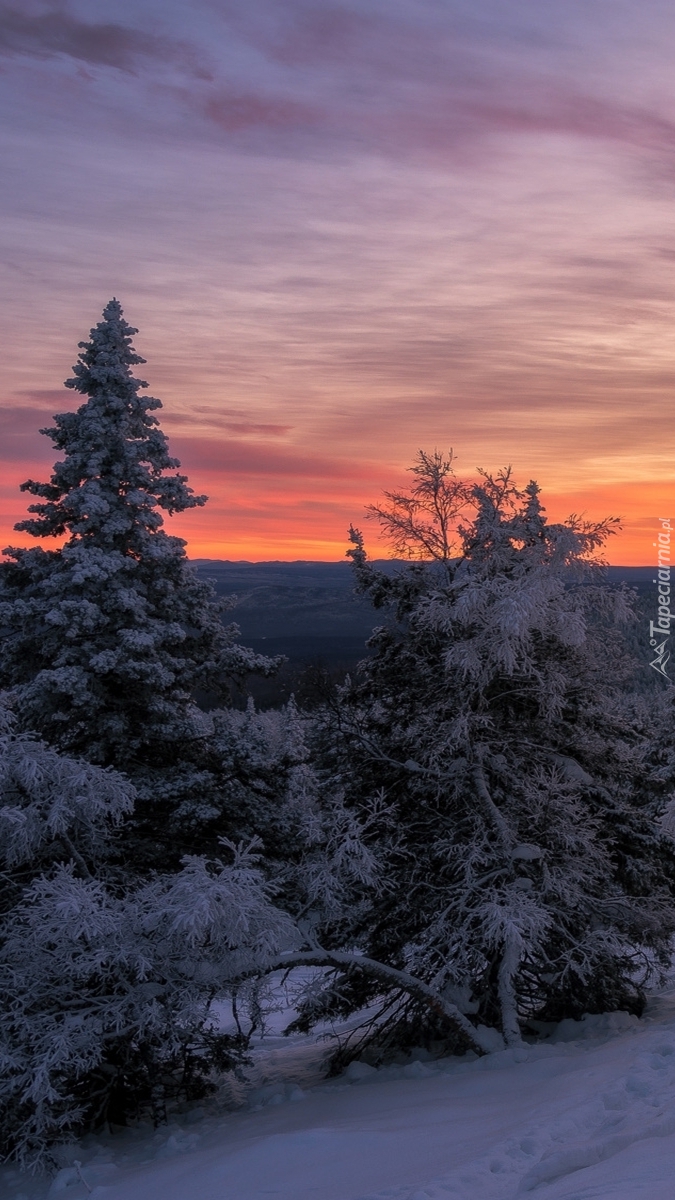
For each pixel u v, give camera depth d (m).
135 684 18.89
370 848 15.73
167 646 20.25
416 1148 9.54
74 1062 12.75
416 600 17.27
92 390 20.77
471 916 14.62
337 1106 12.84
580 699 17.55
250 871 12.98
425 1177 8.32
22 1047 12.69
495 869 15.74
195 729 19.05
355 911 15.77
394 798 17.11
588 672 17.34
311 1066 18.67
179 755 19.77
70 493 19.61
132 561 19.45
